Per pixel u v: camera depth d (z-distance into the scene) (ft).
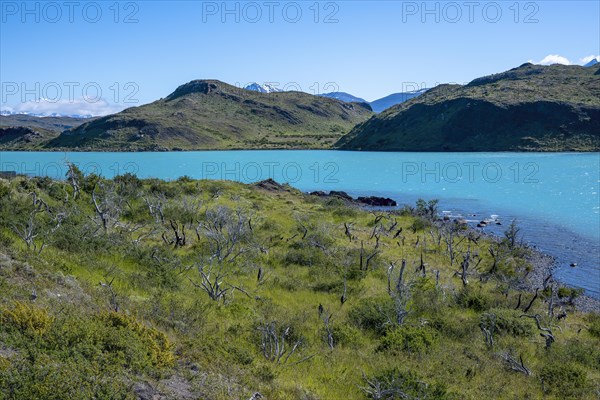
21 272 45.01
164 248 91.15
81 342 29.81
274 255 103.24
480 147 548.31
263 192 207.31
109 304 46.06
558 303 90.74
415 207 213.87
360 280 87.97
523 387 46.37
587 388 46.60
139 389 27.76
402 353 53.06
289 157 540.52
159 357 32.81
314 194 242.99
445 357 51.85
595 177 302.66
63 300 40.91
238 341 48.52
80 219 93.97
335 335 56.49
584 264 121.29
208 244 98.12
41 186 120.78
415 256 115.96
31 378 23.79
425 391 39.88
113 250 78.02
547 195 241.76
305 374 43.52
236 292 73.20
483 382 46.42
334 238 124.98
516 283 101.86
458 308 77.46
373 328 63.05
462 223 171.53
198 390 30.58
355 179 331.77
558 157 433.48
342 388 41.45
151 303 51.67
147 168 393.09
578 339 65.82
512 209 206.90
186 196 163.63
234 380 35.47
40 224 76.23
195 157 543.39
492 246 133.69
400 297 71.10
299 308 69.36
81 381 25.08
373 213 184.24
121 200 129.49
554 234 157.28
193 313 53.72
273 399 34.19
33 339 28.71
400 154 544.21
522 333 64.39
